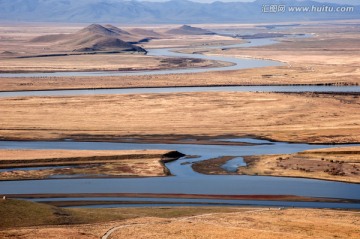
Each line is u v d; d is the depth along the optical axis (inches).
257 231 5506.9
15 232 5408.5
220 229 5605.3
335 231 5536.4
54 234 5369.1
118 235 5442.9
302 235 5374.0
